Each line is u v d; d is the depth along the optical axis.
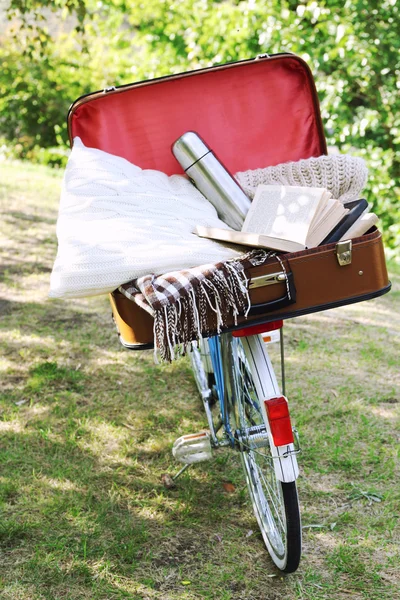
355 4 9.95
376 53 10.63
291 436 2.46
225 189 2.92
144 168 3.27
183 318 2.21
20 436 3.63
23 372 4.32
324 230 2.52
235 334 2.52
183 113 3.30
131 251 2.37
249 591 2.64
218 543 2.90
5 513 3.02
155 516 3.06
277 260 2.29
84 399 4.04
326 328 5.29
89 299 5.61
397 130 11.24
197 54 10.35
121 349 4.70
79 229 2.49
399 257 10.86
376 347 4.91
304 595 2.62
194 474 3.37
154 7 11.55
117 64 13.40
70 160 2.82
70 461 3.43
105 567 2.73
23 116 16.91
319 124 3.40
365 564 2.77
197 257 2.38
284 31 9.36
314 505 3.14
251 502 3.15
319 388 4.22
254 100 3.36
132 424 3.80
